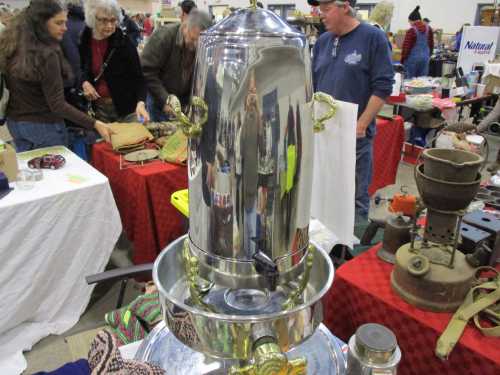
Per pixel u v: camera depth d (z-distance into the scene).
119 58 2.38
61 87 1.90
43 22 1.79
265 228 0.48
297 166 0.48
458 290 0.86
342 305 1.05
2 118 2.09
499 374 0.76
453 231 0.85
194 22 2.21
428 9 8.58
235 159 0.45
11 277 1.46
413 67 5.43
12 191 1.51
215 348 0.48
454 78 4.60
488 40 5.43
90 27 2.29
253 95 0.43
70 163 1.84
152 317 1.14
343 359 0.69
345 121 1.03
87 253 1.67
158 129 2.22
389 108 5.70
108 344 0.56
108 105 2.47
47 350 1.59
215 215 0.49
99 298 1.91
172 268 0.62
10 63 1.87
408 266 0.89
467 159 0.81
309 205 0.53
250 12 0.46
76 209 1.58
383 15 3.67
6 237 1.42
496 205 1.28
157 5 9.38
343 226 1.15
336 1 1.86
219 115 0.44
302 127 0.47
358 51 1.93
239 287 0.51
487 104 4.73
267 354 0.43
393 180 3.22
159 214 1.87
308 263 0.55
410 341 0.90
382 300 0.93
